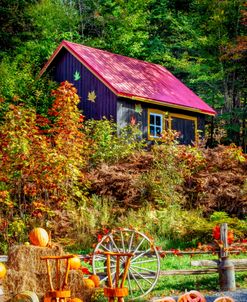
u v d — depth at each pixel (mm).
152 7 39375
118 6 37531
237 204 15375
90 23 38406
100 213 14102
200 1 32969
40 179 13539
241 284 9617
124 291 6801
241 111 29953
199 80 33000
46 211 13789
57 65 25672
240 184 15922
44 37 31797
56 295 6828
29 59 28125
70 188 14562
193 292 6598
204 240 13000
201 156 16969
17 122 13602
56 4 36656
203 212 15297
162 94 24359
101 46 35344
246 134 30031
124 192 15336
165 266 11039
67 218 13781
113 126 22547
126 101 23031
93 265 9117
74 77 24656
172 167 15945
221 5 31641
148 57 36062
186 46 34531
